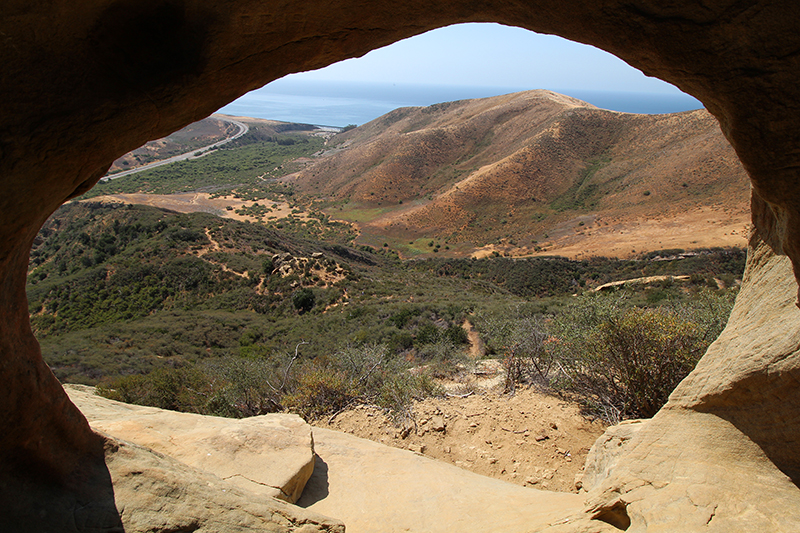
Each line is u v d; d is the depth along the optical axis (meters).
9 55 1.96
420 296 31.12
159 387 9.01
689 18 2.20
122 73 2.21
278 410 7.67
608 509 3.12
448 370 9.14
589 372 7.05
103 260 40.75
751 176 2.40
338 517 4.00
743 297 3.69
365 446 5.45
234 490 3.12
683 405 3.66
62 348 18.81
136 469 2.84
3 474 2.35
